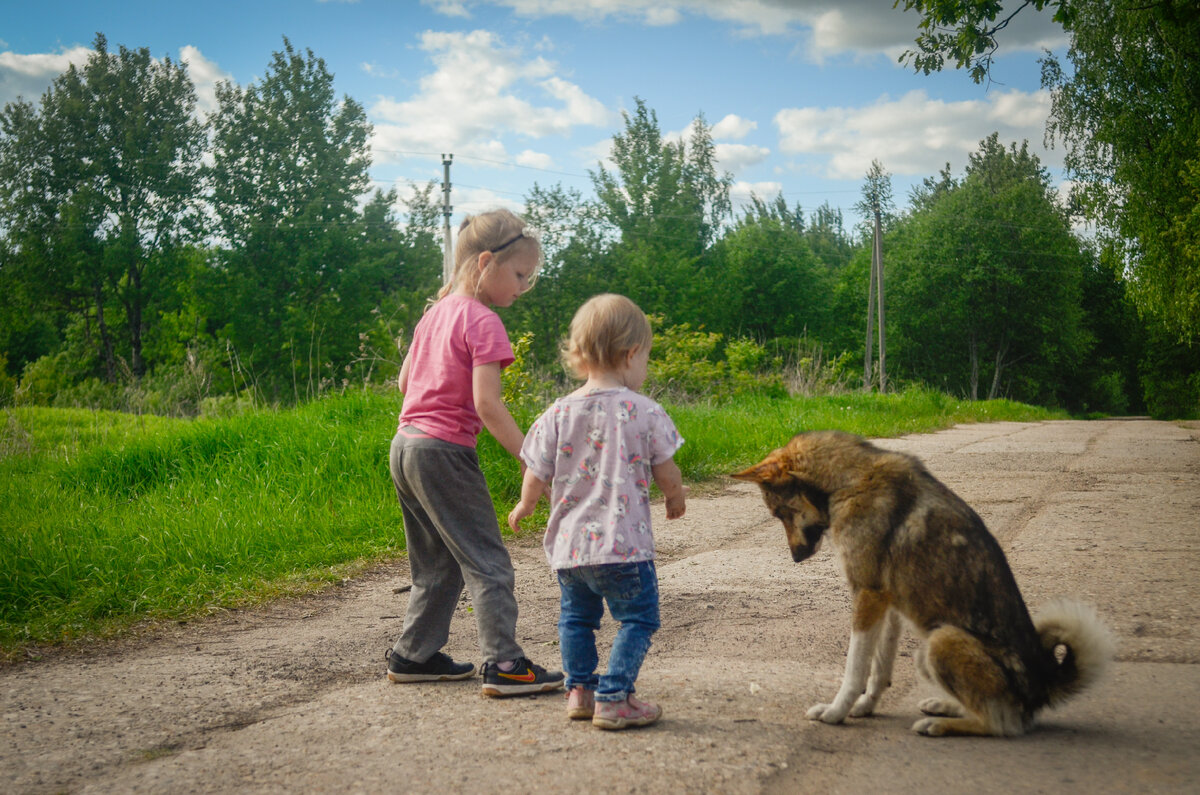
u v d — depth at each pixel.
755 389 18.55
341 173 45.00
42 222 41.81
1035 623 2.65
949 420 18.19
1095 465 9.36
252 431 7.80
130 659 3.69
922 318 52.28
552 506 2.82
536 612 4.31
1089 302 58.69
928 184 69.19
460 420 3.12
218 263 44.09
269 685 3.28
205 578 4.85
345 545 5.64
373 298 45.34
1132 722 2.59
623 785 2.23
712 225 57.62
